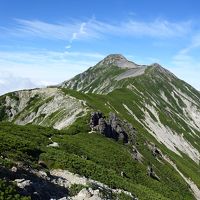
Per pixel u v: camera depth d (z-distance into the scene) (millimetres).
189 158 181750
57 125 119688
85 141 87188
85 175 50562
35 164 43000
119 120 120125
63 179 42156
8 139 50688
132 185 60062
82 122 102125
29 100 174000
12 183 31500
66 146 74562
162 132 195125
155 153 118625
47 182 37938
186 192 102812
